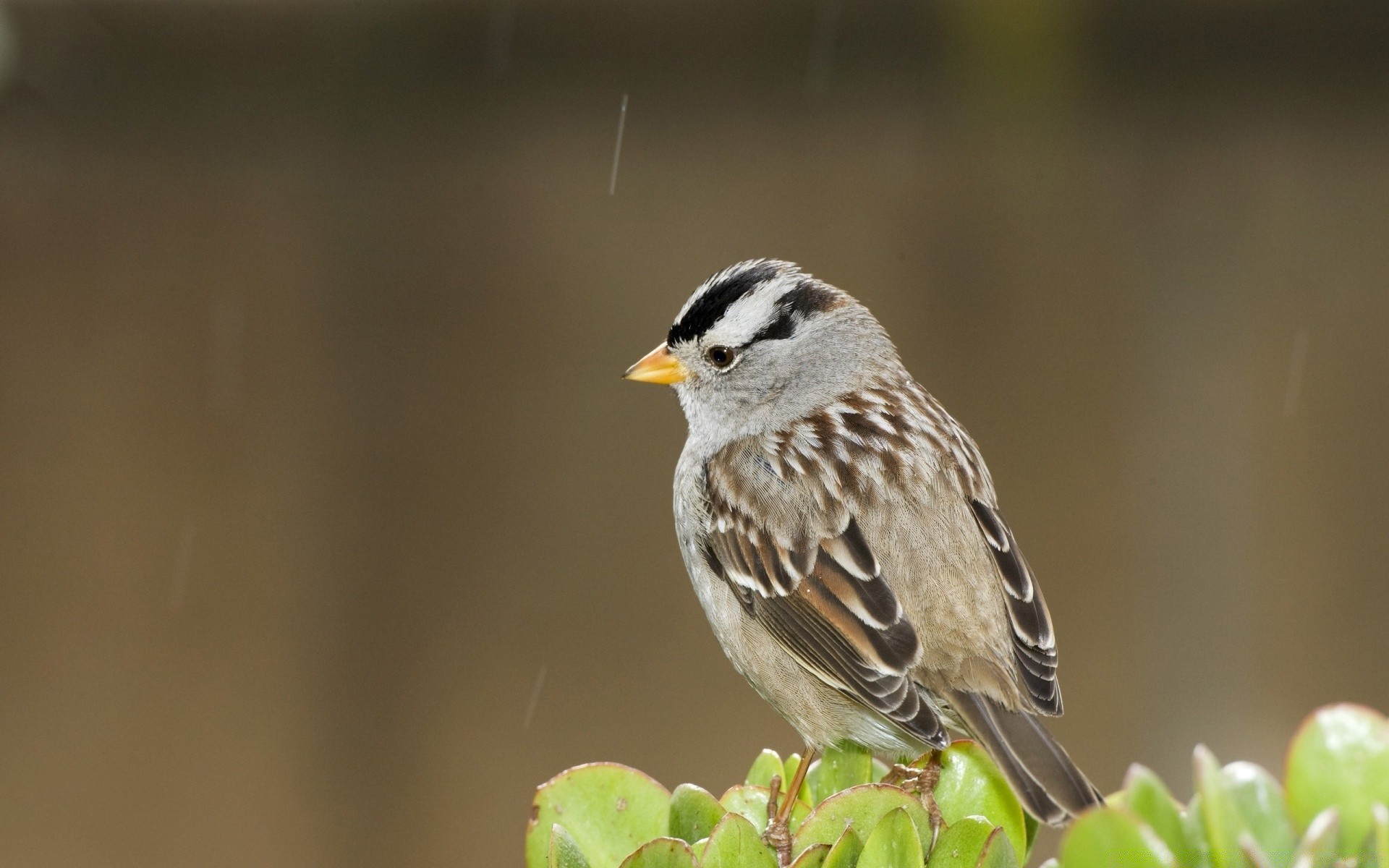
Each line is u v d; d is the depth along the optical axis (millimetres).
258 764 10484
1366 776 5043
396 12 10062
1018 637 6832
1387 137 9938
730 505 7527
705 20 9984
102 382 10375
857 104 10172
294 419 10445
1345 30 9781
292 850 10492
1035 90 10086
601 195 10305
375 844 10477
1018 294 10211
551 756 10422
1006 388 10258
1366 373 10023
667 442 10391
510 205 10375
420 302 10445
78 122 10242
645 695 10406
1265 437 10102
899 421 7578
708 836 5250
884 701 6695
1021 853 5824
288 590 10461
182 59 10188
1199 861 5062
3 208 10273
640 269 10328
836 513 7180
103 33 10070
